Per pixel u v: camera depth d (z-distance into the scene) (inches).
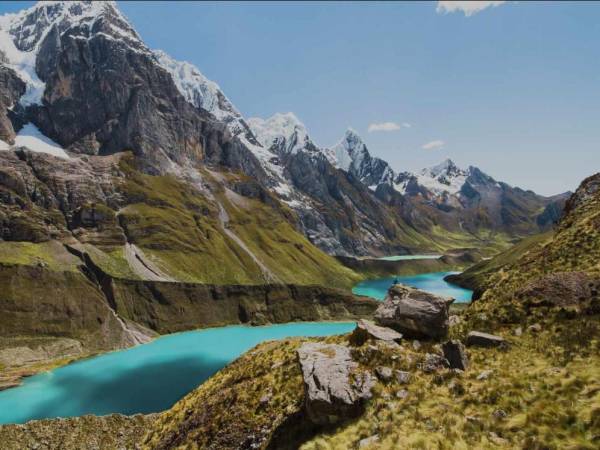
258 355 2256.4
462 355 1390.3
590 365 1171.3
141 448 2092.8
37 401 4197.8
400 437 1067.3
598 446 859.4
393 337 1552.7
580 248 2018.9
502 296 1867.6
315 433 1277.1
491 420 1047.6
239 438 1547.7
